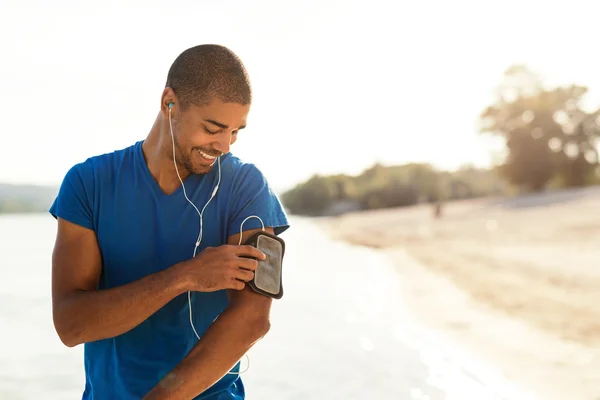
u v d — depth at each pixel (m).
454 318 8.75
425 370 5.85
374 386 5.29
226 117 1.68
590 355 6.28
